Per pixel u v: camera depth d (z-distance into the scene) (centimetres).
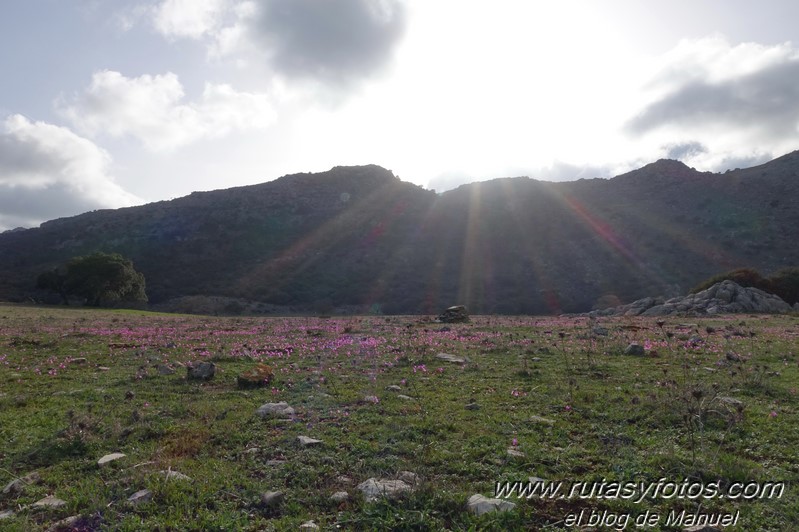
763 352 1606
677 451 720
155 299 8769
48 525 548
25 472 700
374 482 610
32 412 981
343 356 1627
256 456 724
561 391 1078
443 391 1102
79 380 1280
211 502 592
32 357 1669
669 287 7700
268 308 8200
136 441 797
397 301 8344
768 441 761
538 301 8019
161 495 601
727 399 962
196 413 940
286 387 1162
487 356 1595
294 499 591
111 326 2945
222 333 2491
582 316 4081
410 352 1664
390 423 855
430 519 534
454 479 639
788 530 511
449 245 10625
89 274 7050
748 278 4838
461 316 3141
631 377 1226
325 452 728
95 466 705
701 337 2014
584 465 680
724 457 684
